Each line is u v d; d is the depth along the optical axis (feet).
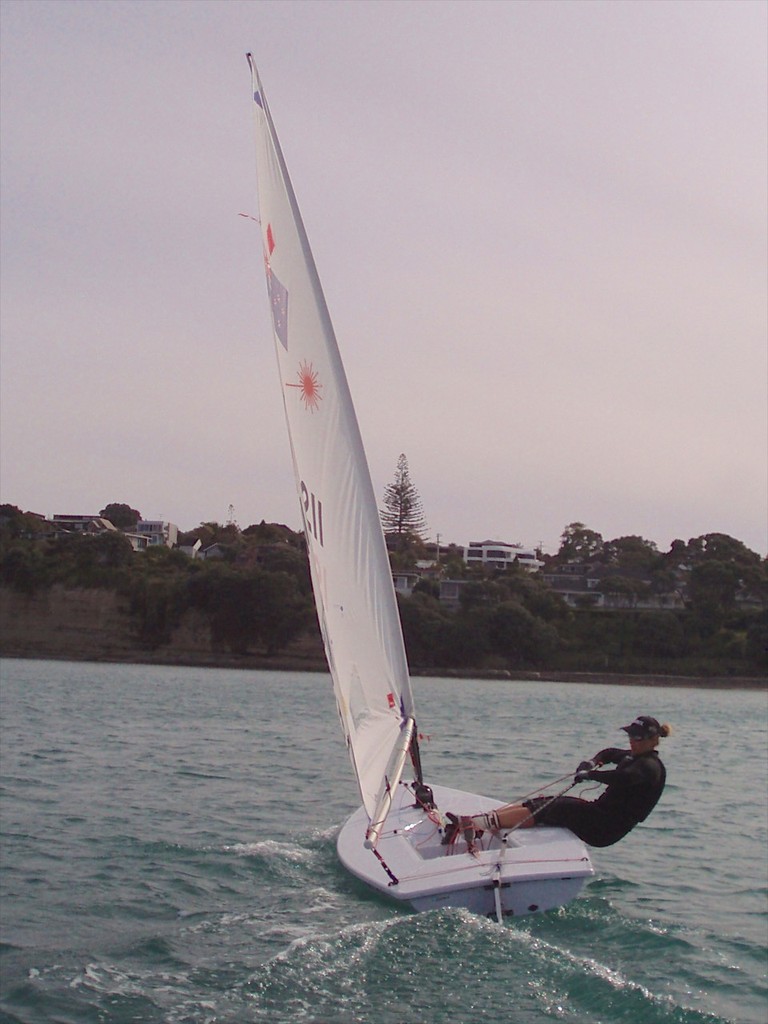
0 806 44.32
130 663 277.64
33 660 273.95
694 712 158.61
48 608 290.76
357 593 31.96
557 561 459.32
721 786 61.98
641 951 26.05
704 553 372.58
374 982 23.13
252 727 90.27
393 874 28.71
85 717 94.99
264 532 410.93
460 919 26.68
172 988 22.88
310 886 30.86
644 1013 21.90
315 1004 22.09
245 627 279.08
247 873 32.73
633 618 300.40
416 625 282.56
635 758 29.99
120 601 288.30
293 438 33.42
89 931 26.89
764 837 43.75
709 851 40.22
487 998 22.43
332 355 32.27
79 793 48.65
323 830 40.40
